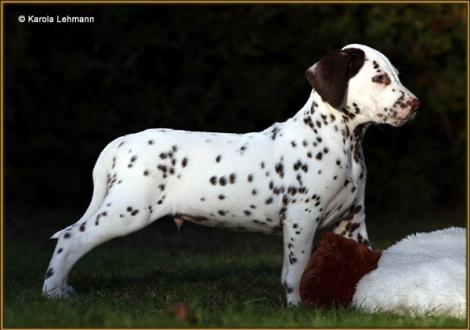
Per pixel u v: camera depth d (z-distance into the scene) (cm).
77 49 1638
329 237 829
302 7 1698
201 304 839
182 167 870
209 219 884
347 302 807
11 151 1648
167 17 1641
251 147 877
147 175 864
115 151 884
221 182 866
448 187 1903
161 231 1616
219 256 1267
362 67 856
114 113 1659
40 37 1617
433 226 1684
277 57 1716
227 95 1700
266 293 943
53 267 858
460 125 1872
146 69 1675
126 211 859
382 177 1797
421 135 1842
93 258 1234
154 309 814
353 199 888
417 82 1828
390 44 1764
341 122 868
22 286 955
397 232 1619
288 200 857
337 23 1725
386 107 848
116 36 1638
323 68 849
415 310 766
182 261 1201
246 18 1670
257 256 1269
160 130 895
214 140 885
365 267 813
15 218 1641
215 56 1691
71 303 802
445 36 1805
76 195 1733
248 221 880
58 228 1581
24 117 1641
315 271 817
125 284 988
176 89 1677
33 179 1686
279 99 1686
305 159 859
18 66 1576
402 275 783
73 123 1661
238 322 712
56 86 1642
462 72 1836
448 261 790
